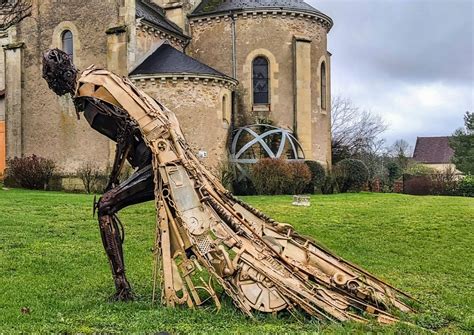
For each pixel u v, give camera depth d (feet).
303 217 52.90
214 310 21.67
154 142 22.67
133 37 90.02
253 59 102.01
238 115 101.35
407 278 30.55
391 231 46.42
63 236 41.39
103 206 23.13
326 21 107.34
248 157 95.20
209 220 22.04
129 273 30.01
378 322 20.48
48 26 98.63
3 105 106.42
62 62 23.56
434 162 286.46
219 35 103.30
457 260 36.22
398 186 130.72
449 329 20.68
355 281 22.59
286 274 21.65
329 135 110.83
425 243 41.88
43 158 95.76
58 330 19.27
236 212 23.06
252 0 103.81
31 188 94.53
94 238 40.93
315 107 105.19
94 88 23.16
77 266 31.86
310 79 103.04
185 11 105.40
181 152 22.88
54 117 97.55
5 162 102.78
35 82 99.86
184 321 20.25
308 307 20.84
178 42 102.47
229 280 21.50
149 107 23.21
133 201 23.57
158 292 25.30
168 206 22.38
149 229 45.29
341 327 19.58
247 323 20.18
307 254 23.59
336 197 78.69
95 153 93.30
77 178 93.81
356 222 50.52
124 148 23.27
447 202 70.38
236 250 21.68
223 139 91.25
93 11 93.97
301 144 100.68
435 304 24.64
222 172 88.22
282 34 101.96
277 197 77.25
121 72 89.81
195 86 87.97
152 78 86.38
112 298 23.62
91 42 93.91
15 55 100.99
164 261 22.08
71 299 24.27
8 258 33.30
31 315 21.49
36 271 30.42
